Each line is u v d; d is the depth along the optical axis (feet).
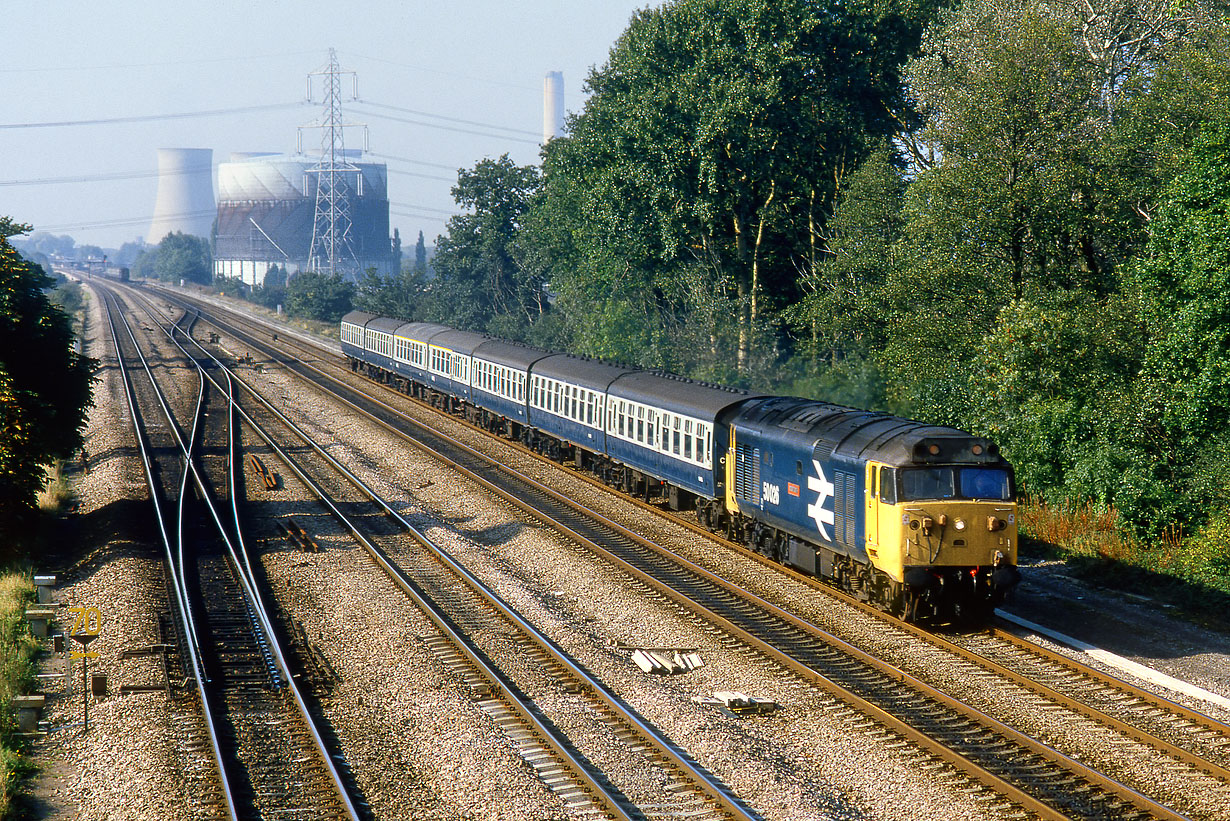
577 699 172.04
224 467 401.29
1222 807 133.18
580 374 388.16
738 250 560.20
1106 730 158.51
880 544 208.74
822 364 515.50
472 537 302.66
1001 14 406.21
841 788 142.10
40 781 145.89
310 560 267.39
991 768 144.56
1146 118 349.41
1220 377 261.03
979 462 206.69
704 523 302.66
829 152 557.74
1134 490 266.36
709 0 516.32
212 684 181.06
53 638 204.74
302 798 138.10
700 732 156.25
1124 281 338.95
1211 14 398.21
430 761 148.87
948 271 359.05
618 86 602.44
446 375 541.75
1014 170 356.79
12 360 299.38
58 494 347.15
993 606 211.82
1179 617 222.28
